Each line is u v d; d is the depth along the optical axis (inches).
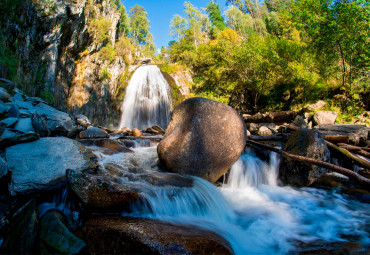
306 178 185.0
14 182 110.5
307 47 553.9
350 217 133.1
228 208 141.1
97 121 743.7
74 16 616.1
